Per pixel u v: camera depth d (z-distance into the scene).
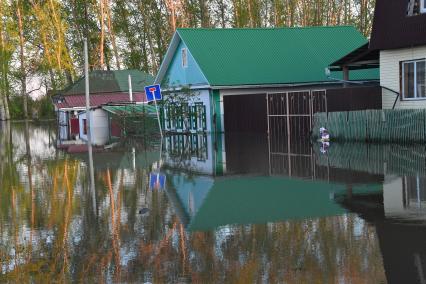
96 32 60.78
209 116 32.47
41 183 15.01
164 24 60.22
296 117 26.97
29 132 44.12
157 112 32.50
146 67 63.72
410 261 6.91
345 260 7.04
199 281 6.52
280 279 6.45
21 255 7.96
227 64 33.16
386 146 20.34
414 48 22.53
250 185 13.25
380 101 23.95
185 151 22.66
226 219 9.63
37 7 54.91
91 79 48.78
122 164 18.72
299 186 12.73
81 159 20.95
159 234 8.80
